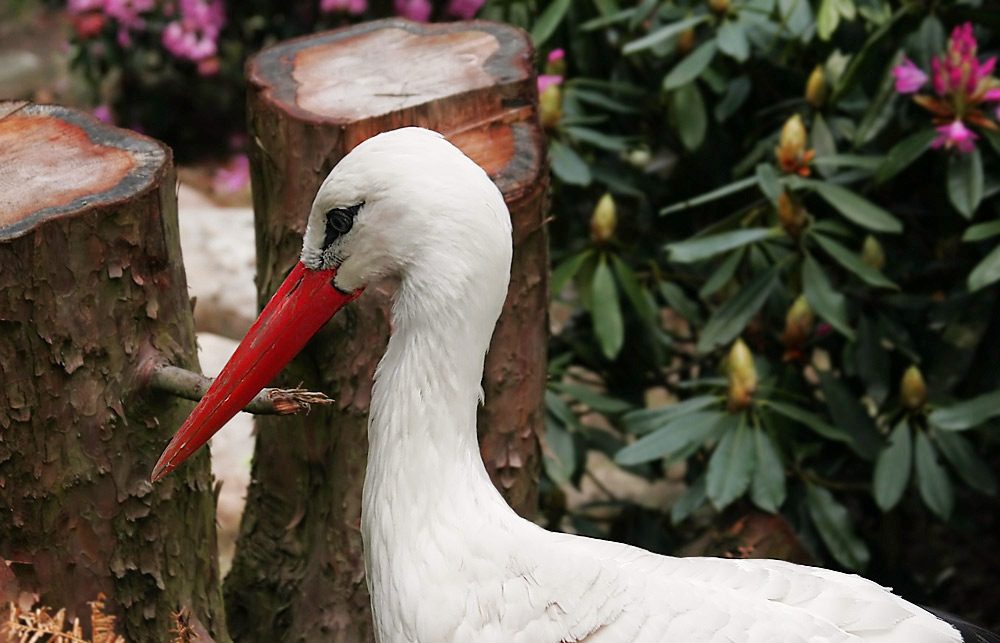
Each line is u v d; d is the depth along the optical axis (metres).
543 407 2.64
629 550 2.01
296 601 2.68
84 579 2.34
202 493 2.47
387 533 1.96
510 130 2.54
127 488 2.30
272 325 2.04
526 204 2.38
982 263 2.96
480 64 2.64
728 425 2.98
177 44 5.94
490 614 1.91
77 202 2.15
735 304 3.14
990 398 3.00
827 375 3.22
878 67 3.36
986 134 3.04
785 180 3.07
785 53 3.34
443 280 1.89
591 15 3.63
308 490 2.62
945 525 3.87
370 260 1.95
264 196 2.49
